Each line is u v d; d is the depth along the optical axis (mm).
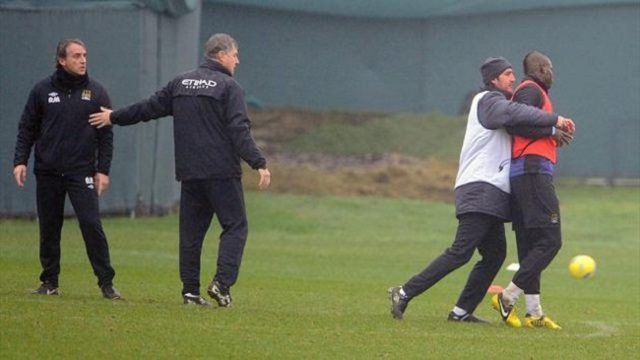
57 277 42469
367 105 131250
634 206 101000
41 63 81875
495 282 61344
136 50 83500
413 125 125062
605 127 115375
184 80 39469
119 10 82812
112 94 83000
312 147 120375
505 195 39000
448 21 127188
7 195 82125
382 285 56156
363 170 110875
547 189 38750
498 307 39781
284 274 60156
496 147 38969
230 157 39250
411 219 92438
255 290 50500
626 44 114812
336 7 127875
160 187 88875
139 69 83500
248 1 128500
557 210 38938
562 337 37312
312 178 107875
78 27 82250
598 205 101125
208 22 130000
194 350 31766
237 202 39469
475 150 39062
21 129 41219
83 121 40781
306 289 52250
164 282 51375
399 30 129750
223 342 32938
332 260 69250
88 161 41031
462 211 38969
